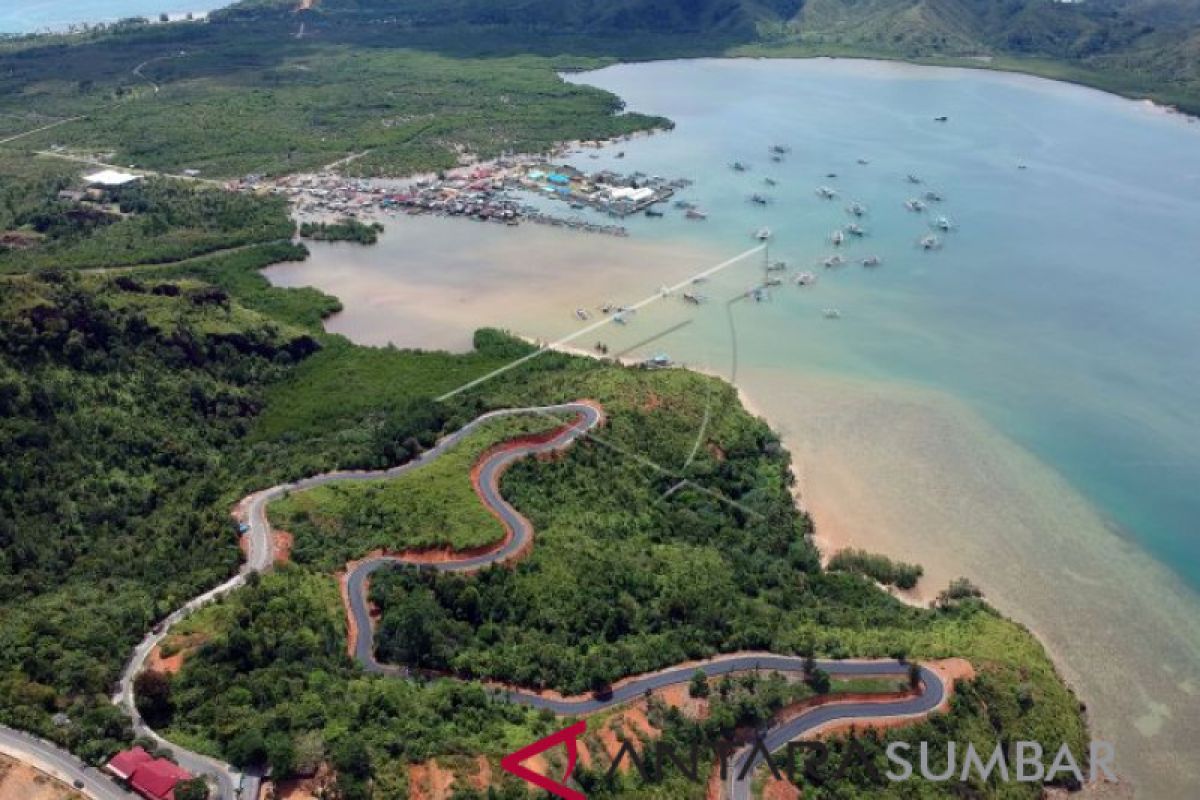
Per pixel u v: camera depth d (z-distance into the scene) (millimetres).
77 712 157625
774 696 175250
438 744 155125
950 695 182125
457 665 183125
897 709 178500
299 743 150375
